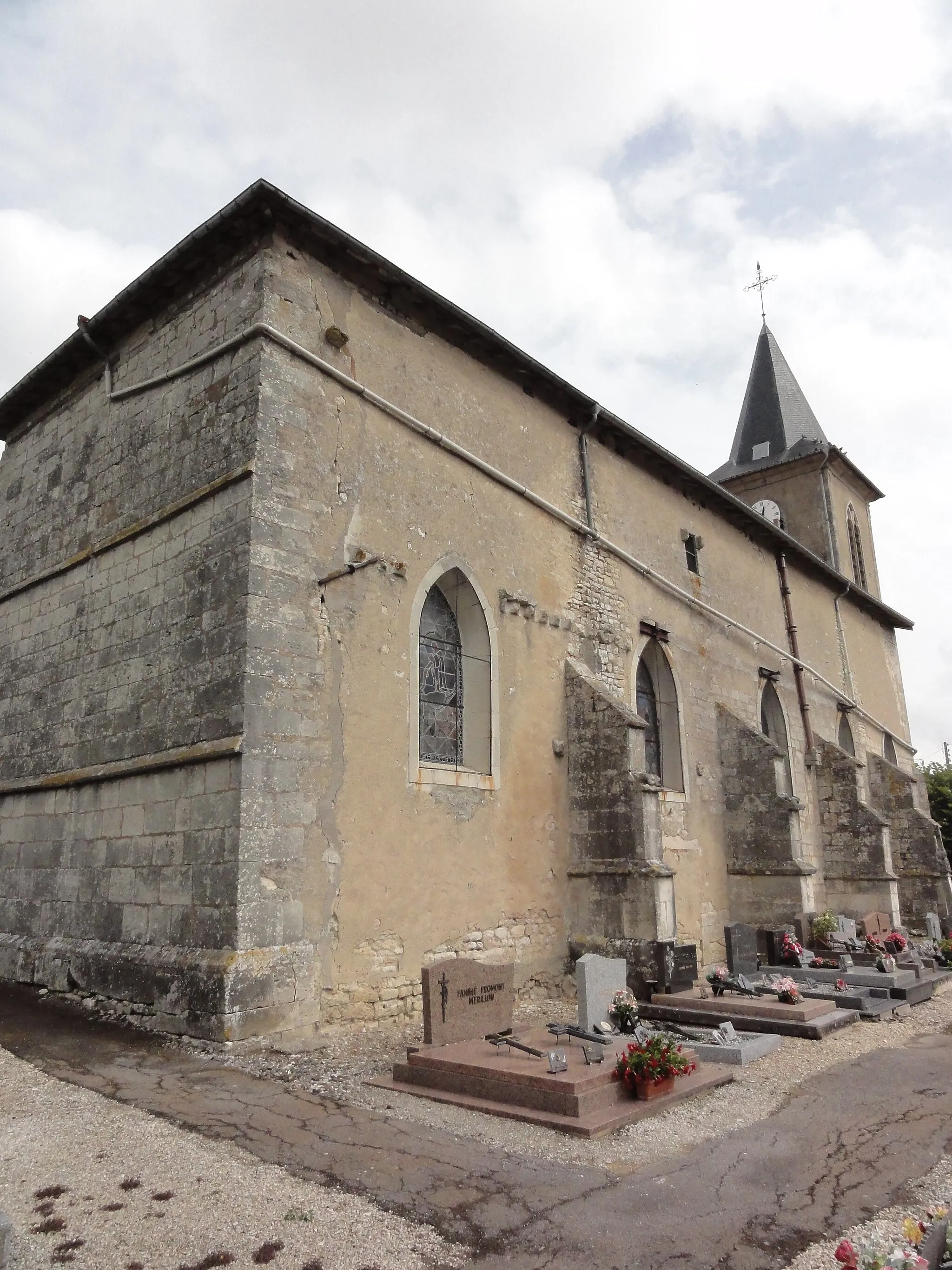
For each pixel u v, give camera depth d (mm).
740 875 15891
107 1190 4488
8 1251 3730
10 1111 5773
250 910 7852
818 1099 6879
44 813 10820
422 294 10961
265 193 9164
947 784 32844
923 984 12133
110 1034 7969
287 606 8812
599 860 11852
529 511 12648
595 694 12336
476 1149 5355
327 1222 4195
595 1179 4926
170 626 9422
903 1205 4691
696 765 15680
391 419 10555
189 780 8648
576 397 13586
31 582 12227
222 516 9070
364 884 8992
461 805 10484
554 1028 7230
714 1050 8352
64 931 9938
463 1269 3830
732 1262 3980
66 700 10969
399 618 10086
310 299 9891
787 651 20109
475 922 10352
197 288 10398
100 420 11688
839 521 29109
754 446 31266
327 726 8953
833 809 19703
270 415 9109
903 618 27828
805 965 13289
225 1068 6918
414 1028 8914
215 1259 3809
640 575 15031
